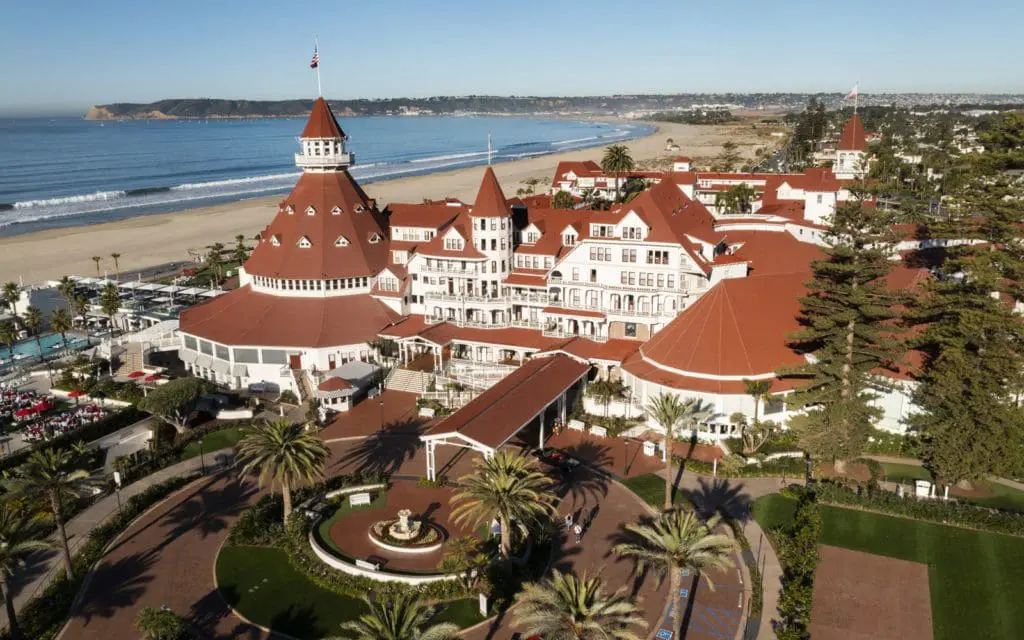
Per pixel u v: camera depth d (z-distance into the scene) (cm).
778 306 8631
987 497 6631
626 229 9369
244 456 6462
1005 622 5050
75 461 7825
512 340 9725
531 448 7925
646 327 9412
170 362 11194
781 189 15500
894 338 7094
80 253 18638
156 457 7850
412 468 7619
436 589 5506
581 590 3872
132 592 5622
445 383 9388
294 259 10700
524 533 6047
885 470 7212
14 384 10319
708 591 5475
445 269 10412
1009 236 6838
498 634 5069
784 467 7231
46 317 13188
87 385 9944
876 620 5097
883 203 16912
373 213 11744
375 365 9912
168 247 19412
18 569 5950
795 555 5688
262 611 5372
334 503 6869
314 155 11238
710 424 7950
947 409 6669
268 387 9912
